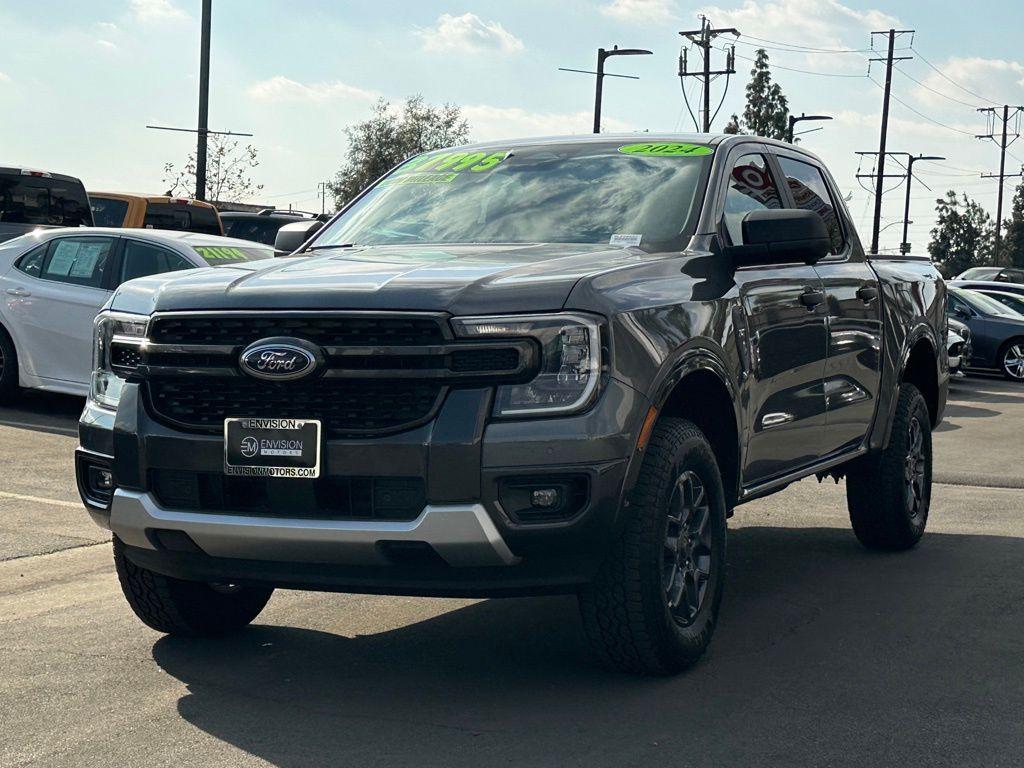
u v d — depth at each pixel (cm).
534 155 593
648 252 505
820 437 613
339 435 411
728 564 687
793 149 655
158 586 492
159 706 433
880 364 677
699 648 473
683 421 466
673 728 410
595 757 383
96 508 462
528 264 454
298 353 409
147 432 436
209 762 380
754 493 546
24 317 1204
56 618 556
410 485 406
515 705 434
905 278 730
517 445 402
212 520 423
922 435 735
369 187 621
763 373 534
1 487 851
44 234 1225
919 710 430
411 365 405
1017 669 481
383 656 498
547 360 408
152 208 2192
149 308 448
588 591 440
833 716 423
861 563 690
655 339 440
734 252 519
